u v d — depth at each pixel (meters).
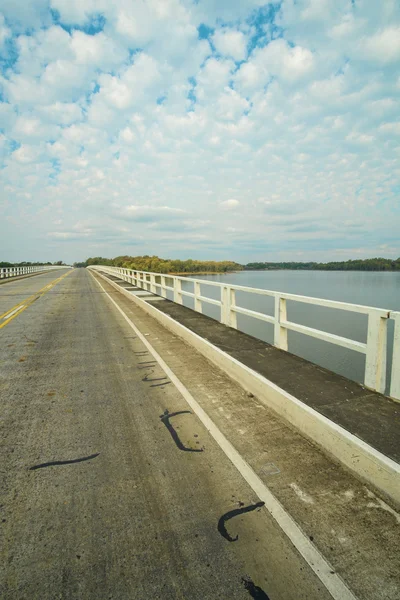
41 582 1.84
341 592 1.79
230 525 2.25
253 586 1.82
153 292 16.73
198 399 4.39
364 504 2.46
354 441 2.84
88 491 2.59
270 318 6.37
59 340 7.75
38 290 22.03
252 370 4.78
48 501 2.47
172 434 3.47
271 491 2.59
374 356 4.07
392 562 1.97
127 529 2.21
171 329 9.05
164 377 5.25
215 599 1.75
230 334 7.44
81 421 3.76
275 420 3.82
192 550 2.05
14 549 2.05
